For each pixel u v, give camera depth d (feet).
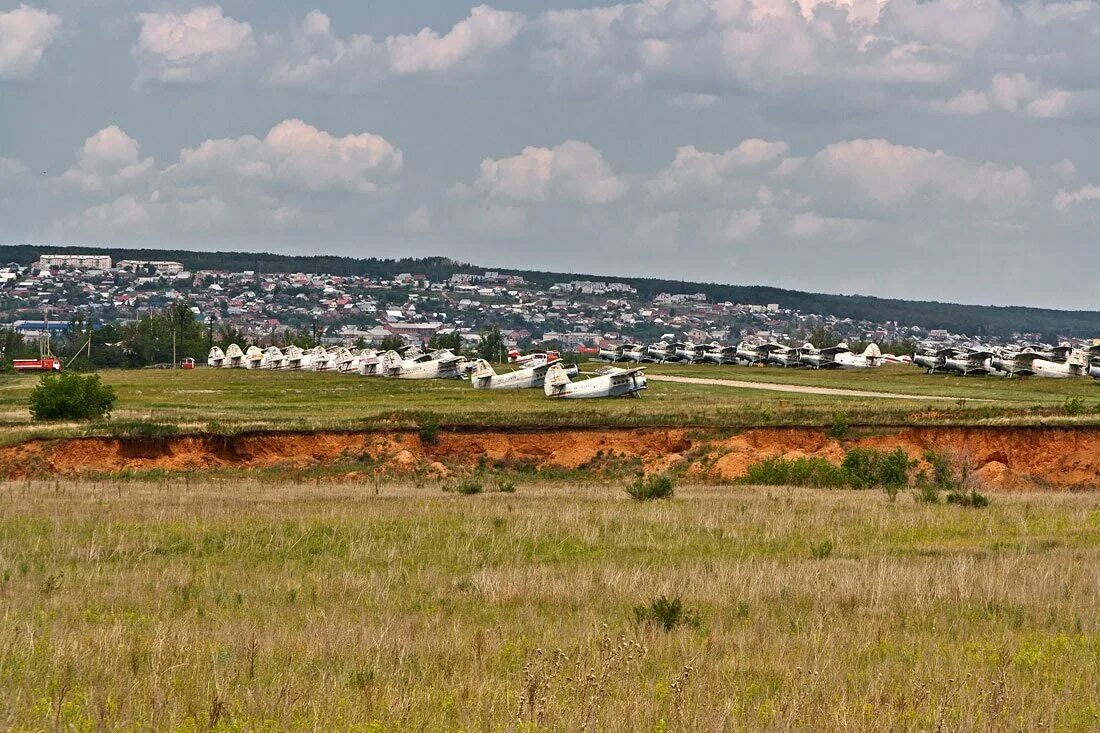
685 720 170.19
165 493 595.88
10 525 424.05
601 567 327.88
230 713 173.17
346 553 367.45
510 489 632.79
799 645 225.56
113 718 169.89
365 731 164.86
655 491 562.25
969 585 283.18
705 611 264.93
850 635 233.76
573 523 422.41
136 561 350.23
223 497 565.12
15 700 177.06
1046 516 453.58
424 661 210.59
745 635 233.14
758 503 510.99
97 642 217.15
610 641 217.15
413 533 401.90
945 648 225.56
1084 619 253.44
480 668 205.46
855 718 171.53
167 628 233.96
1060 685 194.80
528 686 177.37
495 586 292.40
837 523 431.02
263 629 239.71
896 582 287.48
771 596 279.28
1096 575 301.02
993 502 524.11
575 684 186.19
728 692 188.96
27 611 263.90
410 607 274.77
